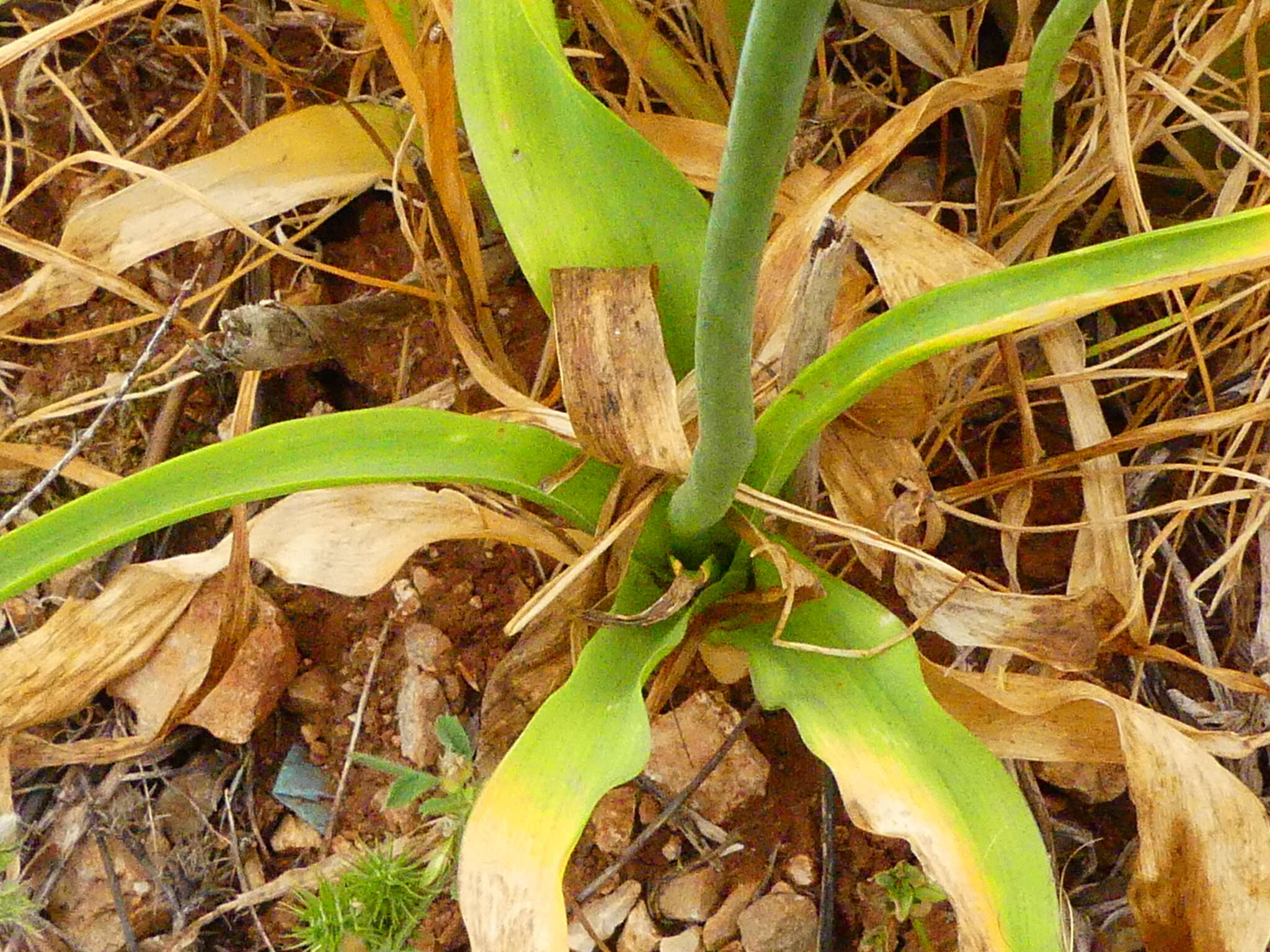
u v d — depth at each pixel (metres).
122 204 0.34
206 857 0.35
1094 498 0.32
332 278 0.42
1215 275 0.25
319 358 0.35
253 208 0.35
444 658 0.37
